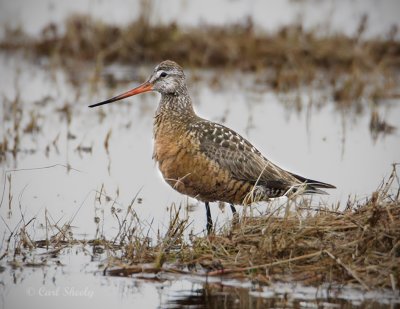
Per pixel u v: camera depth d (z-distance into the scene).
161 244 12.65
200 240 12.72
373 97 22.72
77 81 24.08
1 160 17.48
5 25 27.77
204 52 25.88
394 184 15.98
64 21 28.06
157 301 11.17
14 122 19.34
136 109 22.09
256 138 19.14
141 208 14.95
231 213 15.00
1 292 11.47
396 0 30.72
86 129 19.95
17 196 15.40
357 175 16.72
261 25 27.66
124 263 12.32
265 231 12.32
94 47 26.23
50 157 17.77
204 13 28.94
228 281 11.70
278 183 14.19
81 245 13.08
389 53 25.98
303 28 26.94
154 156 14.53
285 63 25.27
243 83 24.17
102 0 30.38
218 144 13.87
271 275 11.64
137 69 25.44
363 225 12.07
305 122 20.66
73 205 15.02
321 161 17.64
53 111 21.20
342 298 11.08
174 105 14.77
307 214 12.90
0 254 12.77
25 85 23.45
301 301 11.02
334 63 25.41
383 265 11.41
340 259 11.56
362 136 19.61
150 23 26.64
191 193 14.20
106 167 17.23
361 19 27.95
